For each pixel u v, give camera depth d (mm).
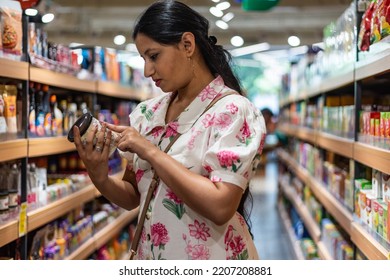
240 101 1869
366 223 2924
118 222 5086
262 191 11727
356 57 3256
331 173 4434
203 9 7379
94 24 8406
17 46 2787
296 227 6871
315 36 8984
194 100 1917
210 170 1797
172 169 1743
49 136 3387
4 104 2689
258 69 20594
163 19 1829
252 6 6043
